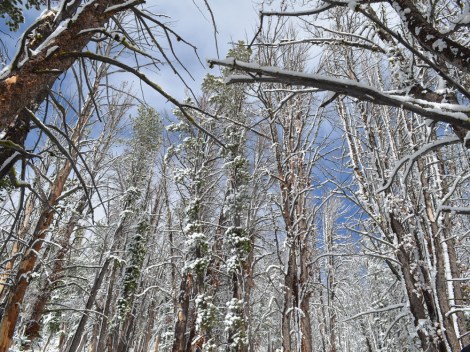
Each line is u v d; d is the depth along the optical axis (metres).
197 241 15.20
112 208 17.66
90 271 21.64
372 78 8.67
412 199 8.28
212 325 14.03
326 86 1.79
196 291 16.45
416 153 2.77
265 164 15.92
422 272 7.91
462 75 4.90
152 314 24.44
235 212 14.45
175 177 17.62
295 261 11.50
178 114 17.14
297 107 13.30
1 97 1.88
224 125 15.35
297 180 12.36
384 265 17.08
